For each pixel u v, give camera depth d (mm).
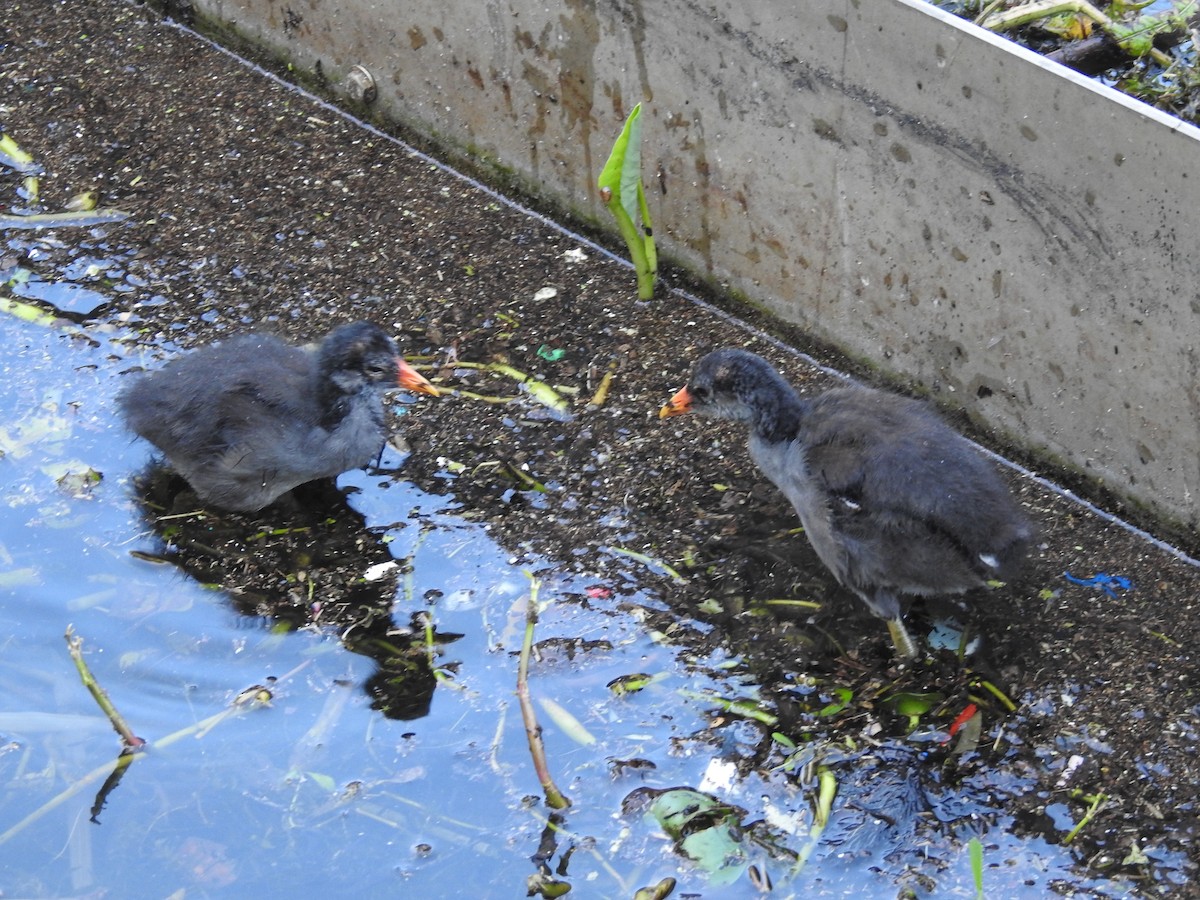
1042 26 6531
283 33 7480
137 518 5418
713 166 6051
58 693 4758
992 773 4449
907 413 4941
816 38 5371
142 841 4309
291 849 4285
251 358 5355
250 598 5121
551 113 6535
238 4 7578
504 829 4336
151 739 4605
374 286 6438
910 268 5578
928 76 5102
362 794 4441
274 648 4934
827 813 4348
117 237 6645
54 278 6410
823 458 4836
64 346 6066
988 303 5379
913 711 4664
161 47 7824
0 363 5980
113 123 7293
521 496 5512
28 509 5410
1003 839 4258
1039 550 5223
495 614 5039
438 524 5406
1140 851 4188
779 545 5289
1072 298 5082
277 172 7051
